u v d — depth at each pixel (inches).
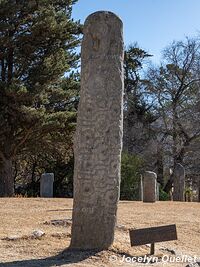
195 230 452.4
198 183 1435.8
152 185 734.5
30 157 1159.6
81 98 305.1
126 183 1093.8
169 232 320.2
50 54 914.1
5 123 871.1
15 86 848.3
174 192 955.3
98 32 303.6
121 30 308.5
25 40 906.1
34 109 856.3
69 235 358.9
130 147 1491.1
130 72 1624.0
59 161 1184.2
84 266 269.7
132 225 435.2
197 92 1438.2
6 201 627.5
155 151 1460.4
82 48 308.7
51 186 842.2
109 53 303.4
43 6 912.9
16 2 914.1
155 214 532.7
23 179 1411.2
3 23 882.1
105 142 300.2
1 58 924.0
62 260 282.0
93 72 302.4
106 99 301.1
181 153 1414.9
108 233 304.3
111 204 302.7
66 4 992.9
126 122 1535.4
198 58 1457.9
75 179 304.7
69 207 559.5
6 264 266.5
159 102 1493.6
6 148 929.5
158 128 1491.1
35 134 917.2
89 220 300.4
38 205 578.2
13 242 328.5
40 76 887.7
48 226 400.2
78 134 304.0
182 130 1421.0
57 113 880.9
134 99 1561.3
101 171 300.0
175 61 1475.1
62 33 928.3
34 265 266.8
